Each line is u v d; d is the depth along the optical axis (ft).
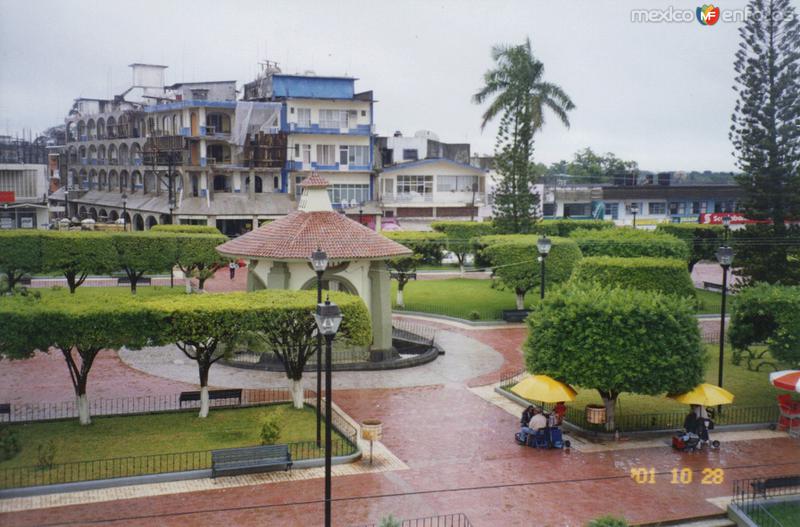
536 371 92.99
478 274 237.25
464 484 76.89
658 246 167.73
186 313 89.25
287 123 272.72
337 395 108.88
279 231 130.11
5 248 151.33
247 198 266.77
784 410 95.86
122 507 68.69
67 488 71.61
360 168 285.23
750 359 125.49
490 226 236.84
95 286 190.39
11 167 288.30
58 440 84.94
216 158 268.82
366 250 125.90
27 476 73.51
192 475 76.13
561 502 73.10
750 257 166.71
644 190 321.32
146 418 94.27
